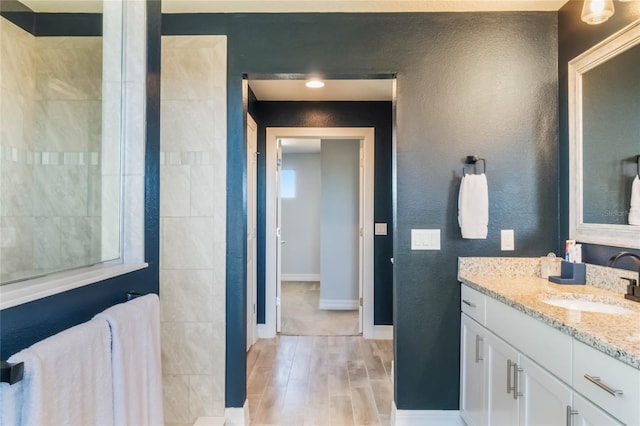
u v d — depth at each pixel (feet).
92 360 2.89
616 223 6.03
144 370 3.68
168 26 7.78
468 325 7.11
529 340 5.01
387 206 12.87
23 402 2.30
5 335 2.51
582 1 6.82
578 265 6.51
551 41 7.54
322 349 11.98
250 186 11.75
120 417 3.21
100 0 5.25
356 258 16.69
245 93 7.94
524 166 7.54
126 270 4.02
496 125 7.55
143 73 4.57
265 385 9.51
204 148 7.79
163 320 7.77
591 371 3.85
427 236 7.54
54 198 5.17
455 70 7.56
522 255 7.51
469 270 7.41
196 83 7.78
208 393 7.75
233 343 7.75
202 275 7.78
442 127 7.56
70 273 3.68
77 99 5.49
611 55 6.11
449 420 7.50
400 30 7.59
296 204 23.99
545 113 7.54
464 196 7.25
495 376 5.99
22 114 5.89
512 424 5.43
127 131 4.53
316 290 20.90
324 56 7.64
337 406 8.50
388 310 12.92
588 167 6.68
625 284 5.75
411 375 7.53
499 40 7.56
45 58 6.01
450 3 7.26
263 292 13.05
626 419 3.39
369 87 11.46
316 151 23.30
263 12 7.64
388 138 12.85
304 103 12.87
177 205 7.79
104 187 4.72
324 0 7.18
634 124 5.67
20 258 4.74
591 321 4.30
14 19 6.16
